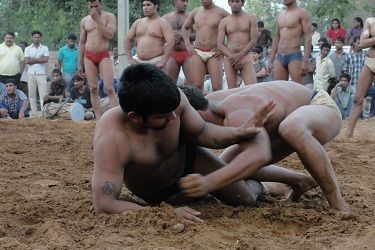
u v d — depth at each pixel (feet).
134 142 12.78
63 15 77.20
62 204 14.69
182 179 12.76
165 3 69.77
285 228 13.03
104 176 12.65
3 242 11.41
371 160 22.77
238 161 12.87
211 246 11.37
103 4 67.10
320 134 14.07
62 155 22.70
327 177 13.71
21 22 80.64
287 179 15.24
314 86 42.83
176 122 12.86
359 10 72.08
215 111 13.80
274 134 14.38
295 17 31.68
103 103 38.96
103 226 12.19
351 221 13.14
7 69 42.98
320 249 11.35
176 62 33.27
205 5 32.30
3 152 23.00
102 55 33.14
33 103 44.73
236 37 31.94
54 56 60.80
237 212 13.58
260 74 41.32
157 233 11.91
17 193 16.01
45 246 11.14
